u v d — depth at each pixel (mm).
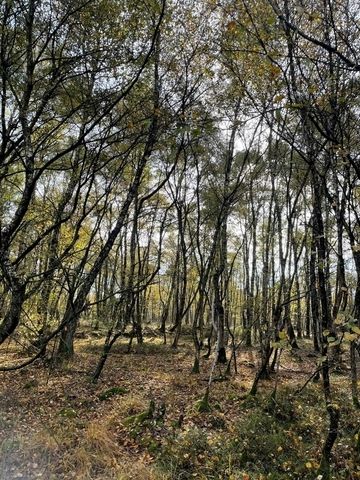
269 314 13469
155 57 4770
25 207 2844
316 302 14734
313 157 4496
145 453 6039
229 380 10578
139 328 17953
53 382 9203
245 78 5355
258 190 15016
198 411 7727
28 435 6301
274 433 6543
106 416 7543
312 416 7277
